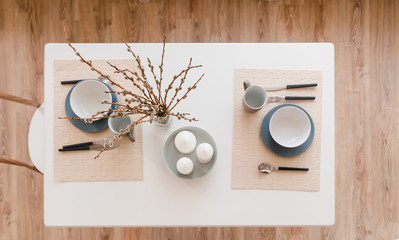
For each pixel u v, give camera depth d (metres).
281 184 1.16
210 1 2.02
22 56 2.02
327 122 1.18
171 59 1.19
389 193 2.03
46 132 1.16
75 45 1.18
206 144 1.03
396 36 2.05
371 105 2.05
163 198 1.15
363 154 2.04
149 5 2.01
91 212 1.15
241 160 1.16
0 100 2.01
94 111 1.16
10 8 2.02
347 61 2.04
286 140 1.14
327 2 2.04
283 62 1.19
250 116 1.17
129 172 1.15
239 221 1.15
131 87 1.18
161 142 1.16
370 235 2.01
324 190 1.16
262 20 2.02
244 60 1.19
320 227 2.01
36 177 2.00
